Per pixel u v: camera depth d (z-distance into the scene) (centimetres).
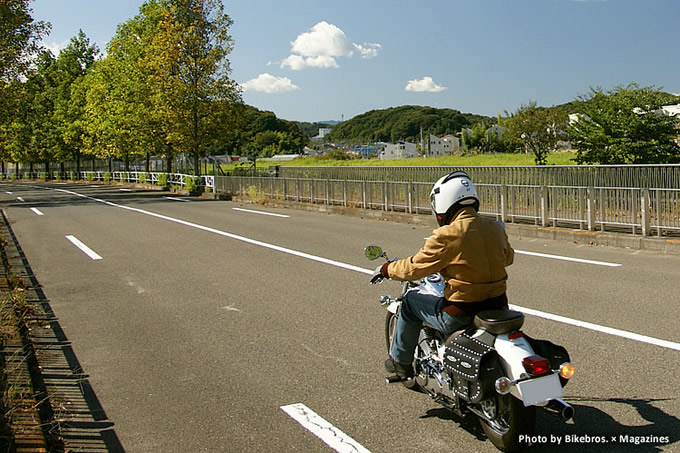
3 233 1645
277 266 1063
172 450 397
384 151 12050
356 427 422
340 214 2017
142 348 620
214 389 503
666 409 432
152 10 4106
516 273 939
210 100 3678
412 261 399
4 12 3134
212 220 1888
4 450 371
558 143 3155
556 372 350
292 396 482
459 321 389
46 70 6050
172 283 946
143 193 3816
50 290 920
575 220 1277
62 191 4234
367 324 683
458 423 425
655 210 1125
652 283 835
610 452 375
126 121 4128
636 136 1711
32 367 566
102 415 456
